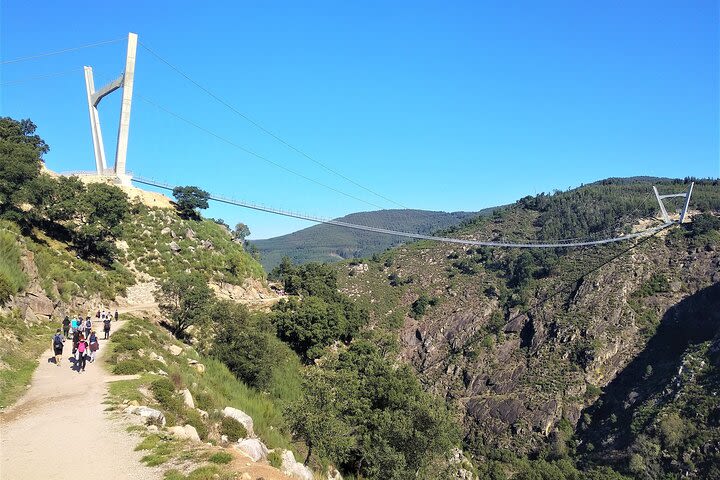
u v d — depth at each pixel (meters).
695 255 129.62
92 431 17.42
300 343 66.69
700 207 161.38
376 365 48.84
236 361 44.09
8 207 53.25
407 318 145.88
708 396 81.62
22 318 33.38
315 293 90.81
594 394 102.94
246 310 51.59
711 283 119.94
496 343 126.56
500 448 98.38
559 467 85.12
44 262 45.91
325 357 63.41
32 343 30.44
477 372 118.81
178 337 48.97
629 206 173.00
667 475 73.50
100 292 53.75
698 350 95.50
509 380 113.00
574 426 98.56
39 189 55.47
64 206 60.03
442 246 188.00
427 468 39.16
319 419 31.12
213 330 52.69
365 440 38.81
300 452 32.00
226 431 22.02
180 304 51.78
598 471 79.12
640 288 124.19
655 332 112.56
